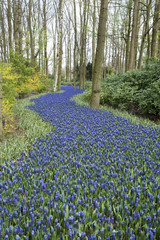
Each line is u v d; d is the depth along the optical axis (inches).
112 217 109.7
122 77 516.4
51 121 317.4
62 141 218.7
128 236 95.4
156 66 431.5
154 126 286.0
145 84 433.1
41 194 115.2
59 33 698.8
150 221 105.7
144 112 377.1
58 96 660.7
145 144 201.6
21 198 118.5
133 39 622.2
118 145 198.4
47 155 174.6
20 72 657.0
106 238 90.1
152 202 113.4
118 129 258.8
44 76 908.0
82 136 231.1
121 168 150.6
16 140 230.4
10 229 89.7
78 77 1734.7
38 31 961.5
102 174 145.4
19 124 315.3
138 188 122.6
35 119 340.2
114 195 121.9
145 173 145.3
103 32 393.7
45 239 86.4
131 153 180.4
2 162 173.3
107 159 170.9
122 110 432.5
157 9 653.9
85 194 121.2
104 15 386.9
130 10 720.3
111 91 480.1
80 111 383.2
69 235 87.6
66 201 115.6
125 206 105.0
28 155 193.9
